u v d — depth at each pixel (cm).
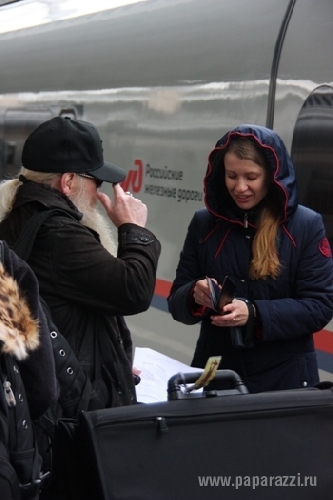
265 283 516
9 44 1270
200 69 833
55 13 1175
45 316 392
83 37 1069
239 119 776
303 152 713
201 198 826
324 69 693
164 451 333
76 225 438
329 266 522
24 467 338
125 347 488
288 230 517
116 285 428
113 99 973
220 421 341
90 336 441
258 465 341
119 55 976
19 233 442
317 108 697
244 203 508
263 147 495
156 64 905
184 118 852
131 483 327
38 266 435
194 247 549
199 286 509
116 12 1026
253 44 769
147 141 912
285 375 520
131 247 452
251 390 521
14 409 337
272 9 766
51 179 454
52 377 361
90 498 335
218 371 370
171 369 550
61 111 1086
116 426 331
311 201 709
